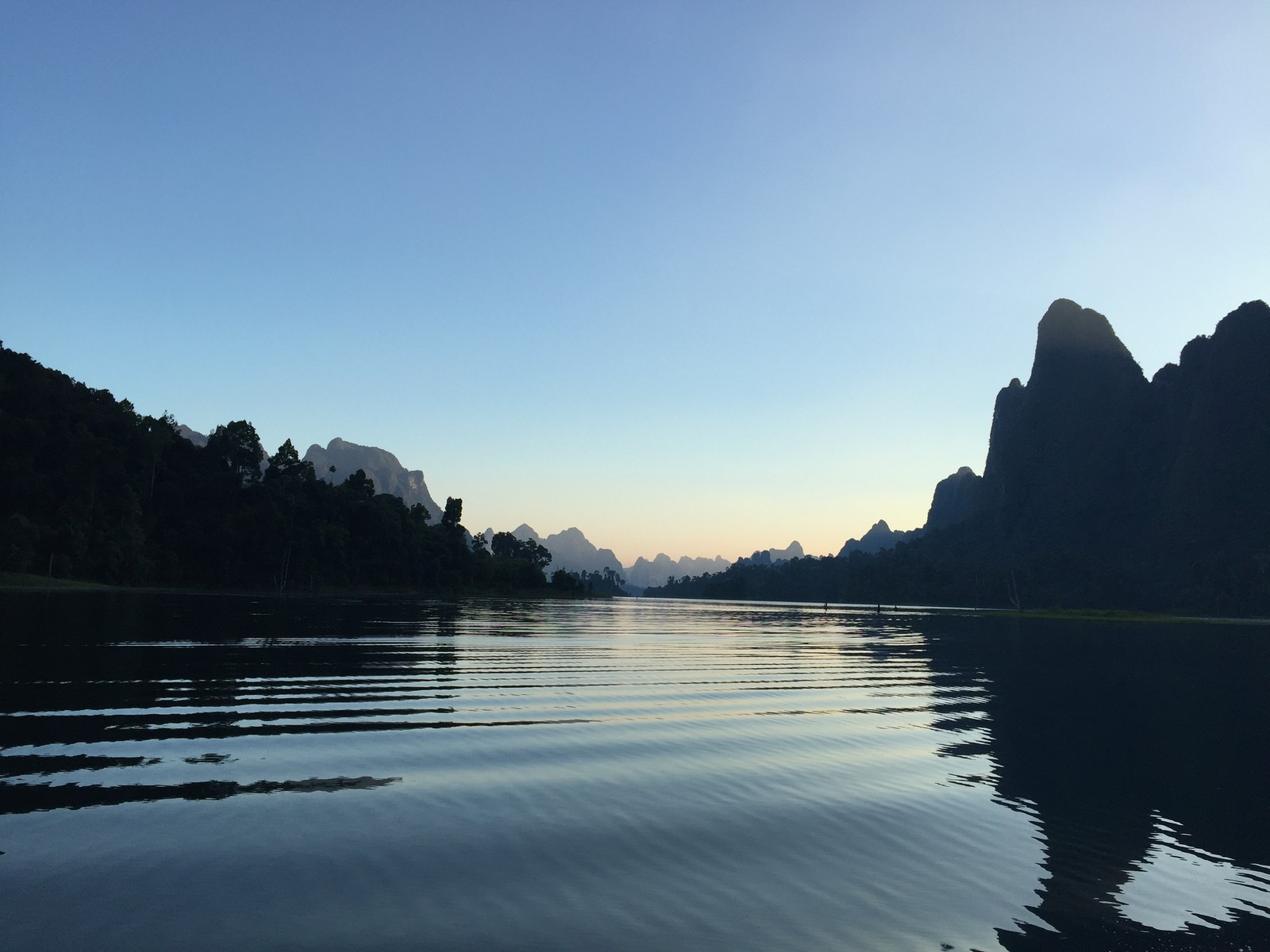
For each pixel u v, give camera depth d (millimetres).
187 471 131000
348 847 9727
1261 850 11016
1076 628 89125
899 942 7836
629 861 9672
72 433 109438
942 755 16312
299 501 135500
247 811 10930
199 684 21594
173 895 8242
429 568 153125
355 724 16953
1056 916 8617
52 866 8867
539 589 190375
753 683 27266
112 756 13516
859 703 23375
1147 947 7965
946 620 104938
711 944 7578
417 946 7316
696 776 13734
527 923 7883
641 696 23016
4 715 16469
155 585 112875
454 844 9984
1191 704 25906
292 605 74500
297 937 7410
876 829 11281
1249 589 176500
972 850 10570
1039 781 14484
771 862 9852
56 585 91312
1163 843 11203
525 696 22062
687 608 138500
